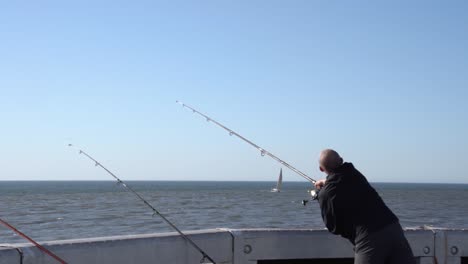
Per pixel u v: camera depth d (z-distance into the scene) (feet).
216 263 15.52
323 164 14.25
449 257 17.74
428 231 17.66
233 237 15.81
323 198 13.98
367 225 13.47
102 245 13.65
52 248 12.96
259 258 16.07
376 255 13.35
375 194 13.98
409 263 13.57
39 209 160.25
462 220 130.72
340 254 16.93
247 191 375.25
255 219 126.72
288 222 118.93
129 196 265.13
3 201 208.74
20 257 12.45
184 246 14.99
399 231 13.62
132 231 97.76
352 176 13.98
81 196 261.03
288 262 16.74
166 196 264.72
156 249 14.51
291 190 415.44
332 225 14.07
